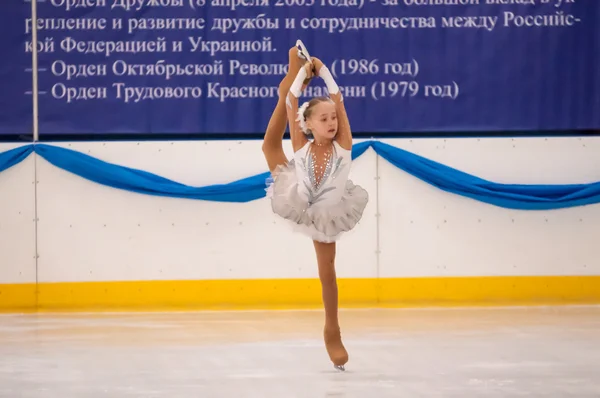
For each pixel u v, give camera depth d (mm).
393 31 15766
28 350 11695
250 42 15672
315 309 15125
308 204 9719
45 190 15414
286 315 14547
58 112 15609
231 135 15781
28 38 15539
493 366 10430
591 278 15805
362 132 15820
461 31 15781
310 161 9570
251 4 15641
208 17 15625
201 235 15555
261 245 15578
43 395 9188
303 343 12078
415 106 15836
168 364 10742
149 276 15555
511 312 14570
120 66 15609
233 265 15578
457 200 15688
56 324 13805
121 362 10883
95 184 15461
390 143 15734
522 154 15820
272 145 10148
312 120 9539
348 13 15703
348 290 15656
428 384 9492
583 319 13852
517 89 15852
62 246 15461
